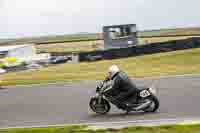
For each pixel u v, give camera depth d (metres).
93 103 15.63
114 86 14.94
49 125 13.99
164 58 43.28
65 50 95.44
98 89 15.55
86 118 14.92
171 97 18.44
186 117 13.40
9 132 12.56
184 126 11.34
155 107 14.88
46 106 18.97
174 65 36.81
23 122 15.15
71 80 31.83
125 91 14.91
